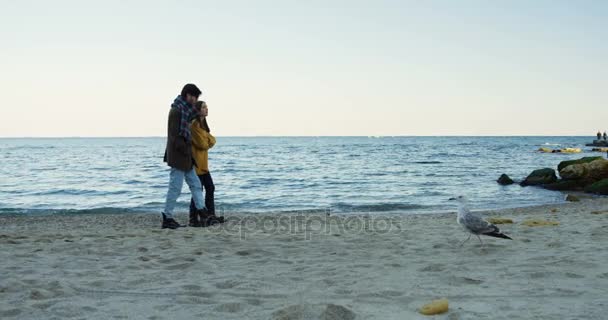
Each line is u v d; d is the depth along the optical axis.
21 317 3.26
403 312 3.34
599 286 3.94
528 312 3.28
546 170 20.86
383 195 17.50
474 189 19.66
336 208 13.32
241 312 3.37
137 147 107.19
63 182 22.64
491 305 3.46
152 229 7.99
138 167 34.06
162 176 25.91
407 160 44.56
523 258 5.13
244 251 5.67
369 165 37.06
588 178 18.94
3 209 13.02
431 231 7.52
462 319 3.15
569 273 4.35
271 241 6.55
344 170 31.56
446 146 96.75
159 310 3.44
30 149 89.19
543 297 3.66
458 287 3.99
